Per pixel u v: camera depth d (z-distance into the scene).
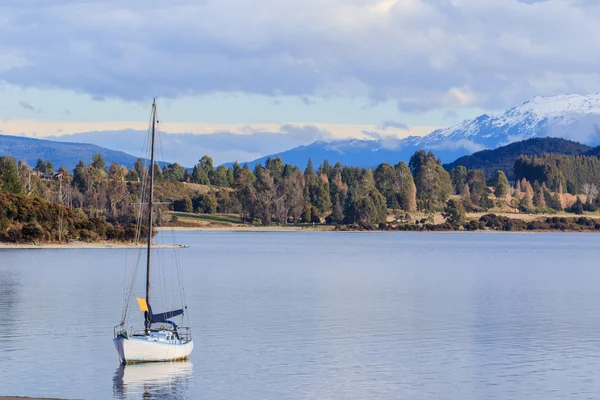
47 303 167.12
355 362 110.38
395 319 147.75
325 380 100.50
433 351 117.94
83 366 105.69
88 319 144.38
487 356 114.94
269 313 154.62
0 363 107.00
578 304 173.75
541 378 102.38
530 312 159.50
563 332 134.75
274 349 118.12
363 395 94.19
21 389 94.62
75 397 91.69
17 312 153.00
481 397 93.81
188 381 99.19
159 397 92.38
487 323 144.12
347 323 142.50
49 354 112.75
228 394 93.81
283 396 93.38
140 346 105.88
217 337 127.44
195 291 195.75
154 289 199.50
